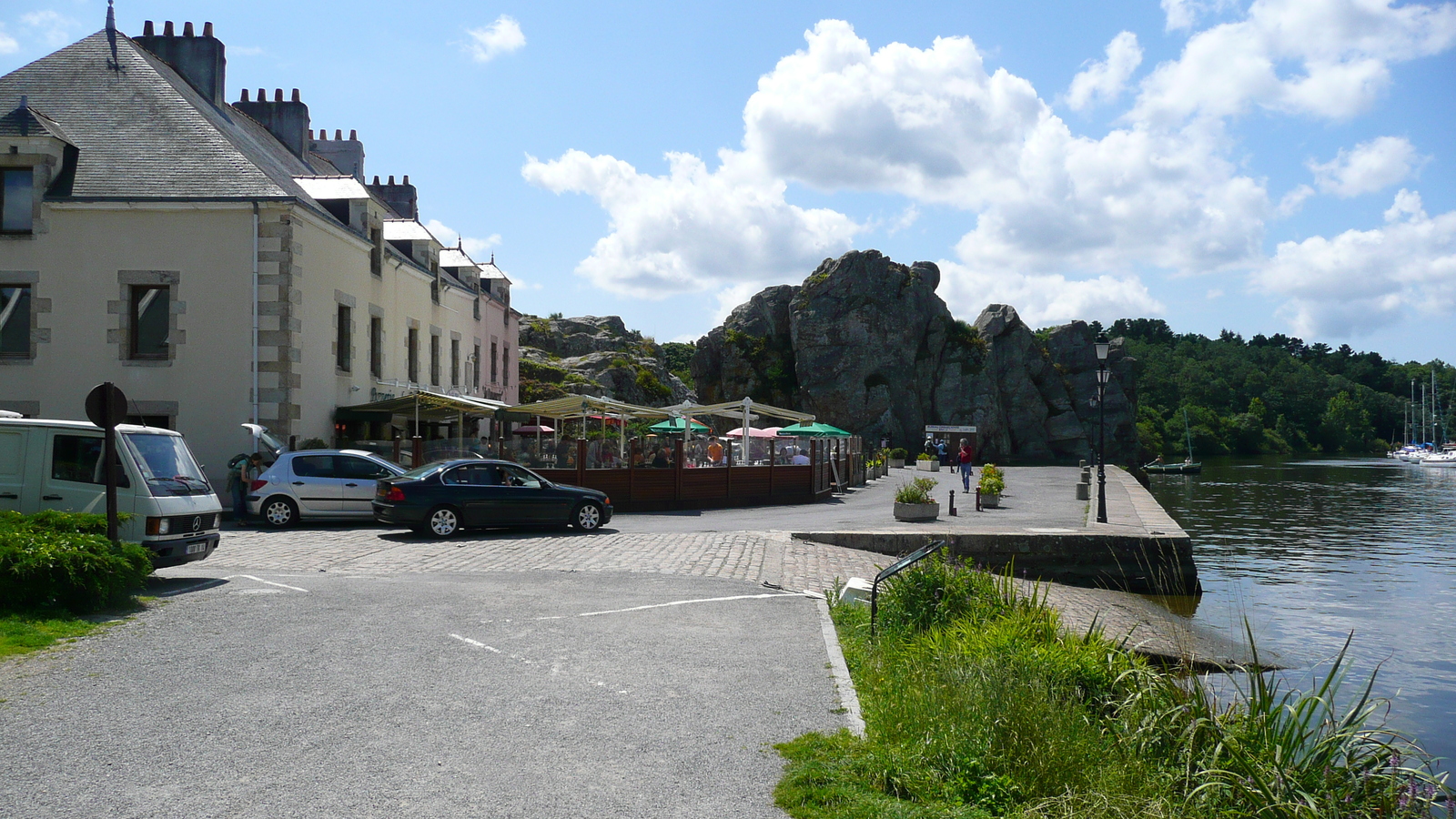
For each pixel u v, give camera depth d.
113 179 22.03
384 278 28.41
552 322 69.81
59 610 8.77
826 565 15.51
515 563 13.98
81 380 21.62
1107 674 6.64
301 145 31.55
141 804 4.50
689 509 26.03
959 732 5.51
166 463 11.47
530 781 4.94
